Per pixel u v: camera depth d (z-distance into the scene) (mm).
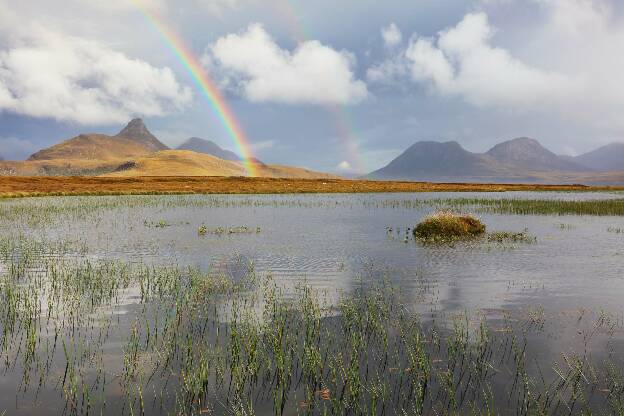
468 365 8727
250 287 15023
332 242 25109
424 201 58781
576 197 70750
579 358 9078
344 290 14648
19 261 19391
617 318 11625
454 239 26172
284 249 22797
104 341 10008
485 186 112438
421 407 7113
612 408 7129
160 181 112625
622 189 108312
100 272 16938
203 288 14703
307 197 71000
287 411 7008
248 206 51875
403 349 9516
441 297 13758
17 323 11219
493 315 11945
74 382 7766
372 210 46875
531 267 18266
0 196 64625
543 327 10938
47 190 78062
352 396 7457
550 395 7551
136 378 8211
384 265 18734
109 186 91938
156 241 25328
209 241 25344
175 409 7102
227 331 10594
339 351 9375
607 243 24484
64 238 26297
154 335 10359
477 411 7012
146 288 14758
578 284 15375
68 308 12508
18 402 7320
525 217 39094
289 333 10438
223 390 7734
